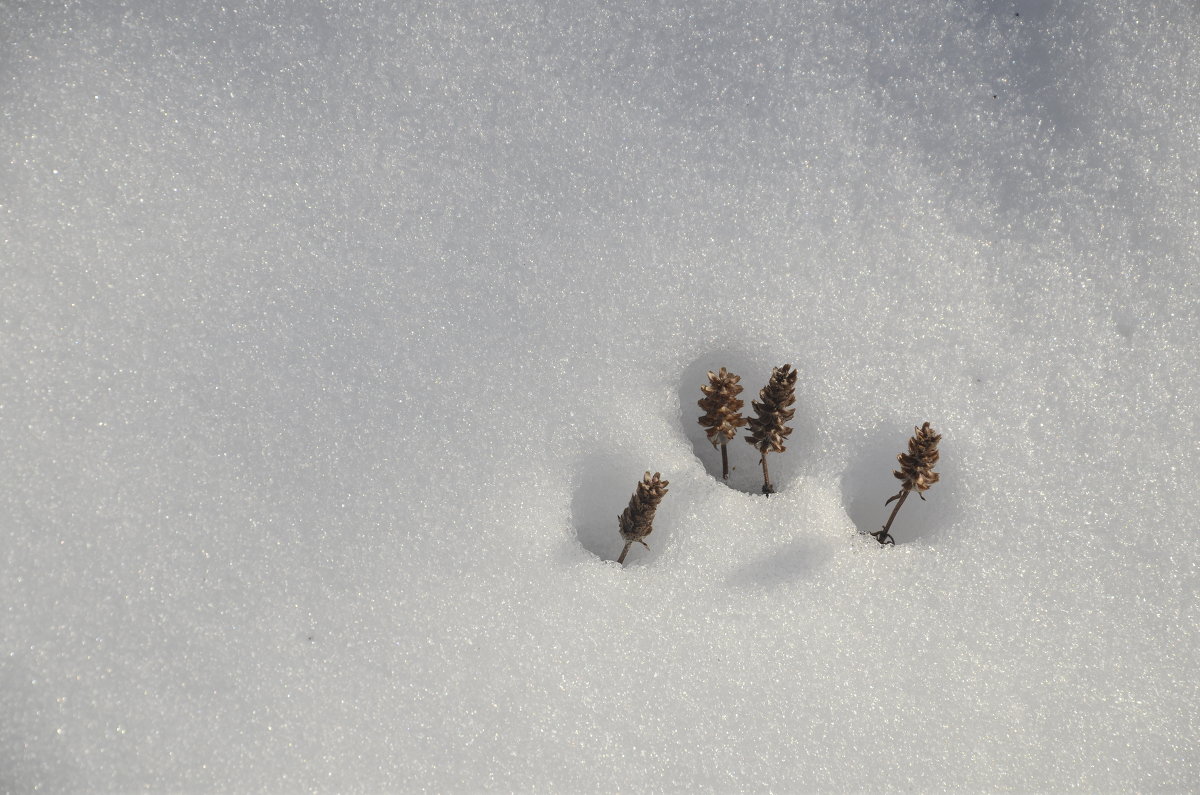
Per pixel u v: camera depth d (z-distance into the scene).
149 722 0.77
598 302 0.82
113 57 0.82
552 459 0.80
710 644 0.79
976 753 0.78
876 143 0.83
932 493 0.82
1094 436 0.81
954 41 0.84
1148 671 0.79
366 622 0.78
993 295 0.82
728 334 0.82
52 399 0.79
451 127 0.83
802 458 0.82
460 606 0.78
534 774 0.77
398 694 0.77
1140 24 0.84
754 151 0.83
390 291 0.81
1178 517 0.81
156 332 0.80
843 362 0.82
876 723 0.78
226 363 0.80
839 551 0.80
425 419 0.80
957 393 0.81
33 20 0.81
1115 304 0.82
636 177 0.83
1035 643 0.79
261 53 0.82
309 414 0.80
